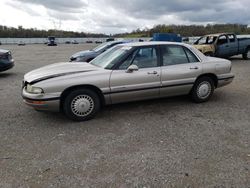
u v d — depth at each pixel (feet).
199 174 9.66
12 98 21.04
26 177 9.55
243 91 23.21
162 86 17.22
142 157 11.02
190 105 18.75
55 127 14.62
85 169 10.10
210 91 19.54
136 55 16.62
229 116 16.26
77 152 11.53
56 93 14.64
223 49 47.85
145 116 16.43
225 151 11.49
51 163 10.56
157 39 75.72
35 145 12.26
